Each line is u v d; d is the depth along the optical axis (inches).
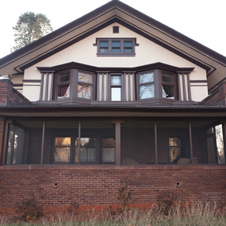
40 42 460.1
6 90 335.0
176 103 454.3
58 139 482.0
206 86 469.7
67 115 346.9
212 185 326.6
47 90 460.4
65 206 312.3
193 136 471.2
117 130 348.5
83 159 478.6
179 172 329.1
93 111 329.1
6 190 315.9
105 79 467.2
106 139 489.1
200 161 458.6
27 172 322.3
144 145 471.8
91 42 491.8
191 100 460.1
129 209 298.2
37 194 316.2
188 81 467.2
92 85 462.0
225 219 259.3
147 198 318.7
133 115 348.8
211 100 402.3
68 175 323.3
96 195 318.0
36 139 470.3
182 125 447.2
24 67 478.3
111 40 494.6
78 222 256.1
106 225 245.6
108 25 501.7
